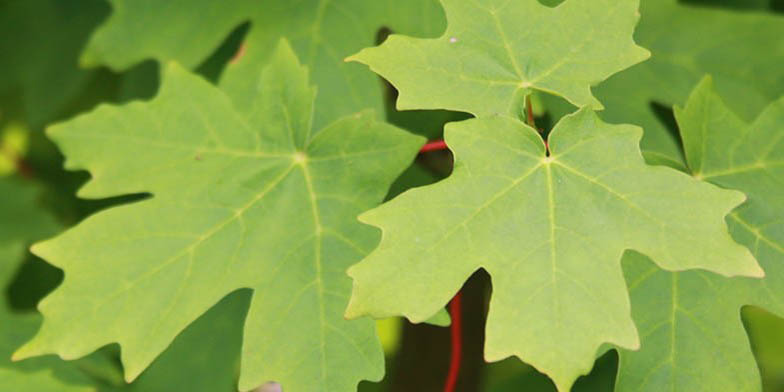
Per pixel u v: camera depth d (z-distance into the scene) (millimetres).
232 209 641
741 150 632
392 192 687
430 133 701
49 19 824
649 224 591
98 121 655
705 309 620
